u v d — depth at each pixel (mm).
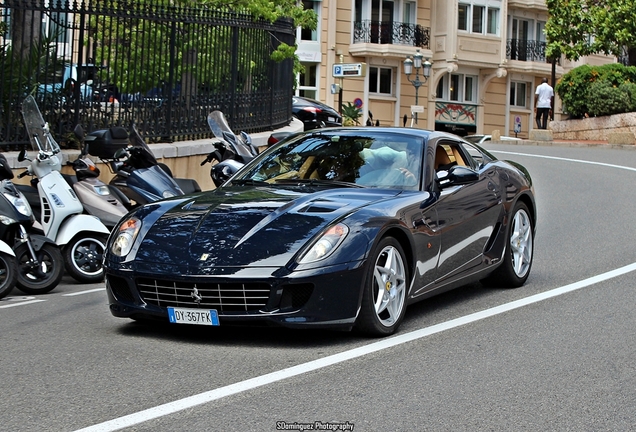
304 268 6285
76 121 13555
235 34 16672
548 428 4871
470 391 5512
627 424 4965
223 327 7184
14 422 4836
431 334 7004
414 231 7152
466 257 8062
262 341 6711
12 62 12820
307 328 6340
